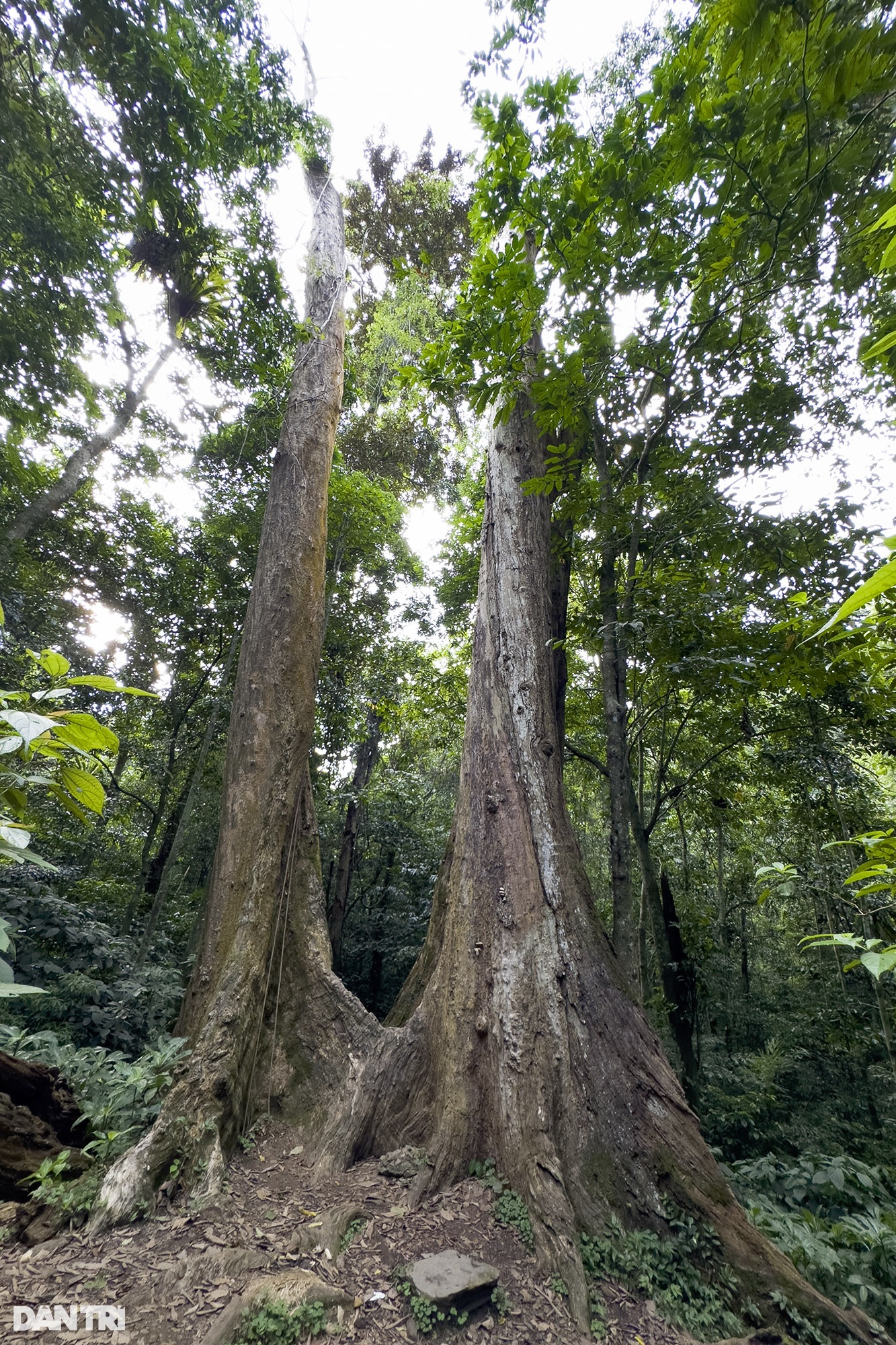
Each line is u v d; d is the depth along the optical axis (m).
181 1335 2.33
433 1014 4.38
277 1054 4.66
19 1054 4.07
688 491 6.24
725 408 6.64
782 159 4.15
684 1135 3.63
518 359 5.28
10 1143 3.21
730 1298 2.97
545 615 5.87
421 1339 2.46
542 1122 3.54
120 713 12.22
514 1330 2.59
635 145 4.66
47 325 7.79
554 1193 3.23
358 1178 3.59
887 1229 3.82
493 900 4.48
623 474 6.59
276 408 10.63
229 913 4.99
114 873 13.71
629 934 5.27
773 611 6.14
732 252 4.87
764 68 2.26
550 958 4.14
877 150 3.88
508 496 6.42
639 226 5.13
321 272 9.32
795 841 10.69
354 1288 2.68
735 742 7.78
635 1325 2.77
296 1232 2.99
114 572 11.30
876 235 4.33
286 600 6.38
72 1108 3.55
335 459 11.90
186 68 6.30
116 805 12.91
